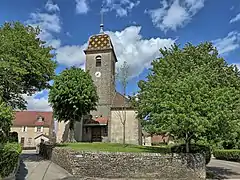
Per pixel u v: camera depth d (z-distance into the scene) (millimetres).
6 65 18547
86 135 37344
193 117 14703
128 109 36406
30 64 20281
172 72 19141
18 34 20750
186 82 16297
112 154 15852
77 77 34719
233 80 21469
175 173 15922
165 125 15242
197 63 21391
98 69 40875
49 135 59156
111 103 38750
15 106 22156
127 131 35531
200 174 16281
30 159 22797
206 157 18188
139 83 20938
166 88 16656
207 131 16000
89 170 15625
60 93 33219
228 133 16266
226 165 24219
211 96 15844
